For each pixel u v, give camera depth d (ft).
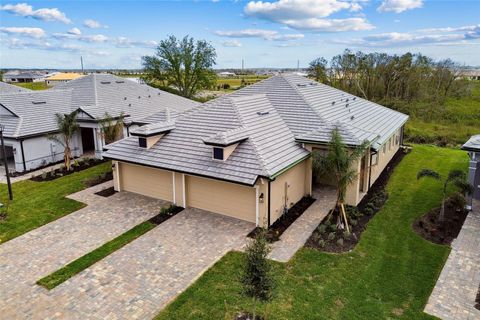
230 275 37.45
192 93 199.82
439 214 51.08
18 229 48.91
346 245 43.55
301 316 31.37
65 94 98.68
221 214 52.49
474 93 199.00
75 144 86.53
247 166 48.26
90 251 42.86
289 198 53.78
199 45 191.42
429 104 167.12
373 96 181.57
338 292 34.73
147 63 194.29
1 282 37.11
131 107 98.99
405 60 175.83
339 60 187.52
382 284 36.09
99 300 34.06
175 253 42.14
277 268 38.60
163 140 59.00
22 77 362.94
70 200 58.85
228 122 58.18
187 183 54.34
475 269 38.60
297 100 68.69
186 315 31.63
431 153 89.56
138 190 60.90
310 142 56.44
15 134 73.92
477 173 55.42
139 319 31.50
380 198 57.88
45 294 35.09
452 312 32.12
